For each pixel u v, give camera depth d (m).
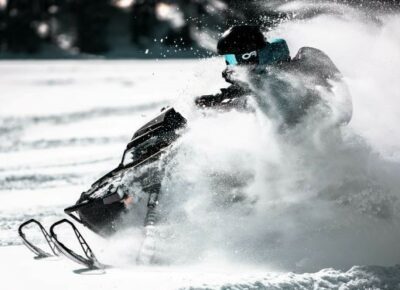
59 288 13.86
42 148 42.53
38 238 19.69
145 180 17.47
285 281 13.84
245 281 13.70
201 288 13.16
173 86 86.81
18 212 24.12
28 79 105.62
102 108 64.12
